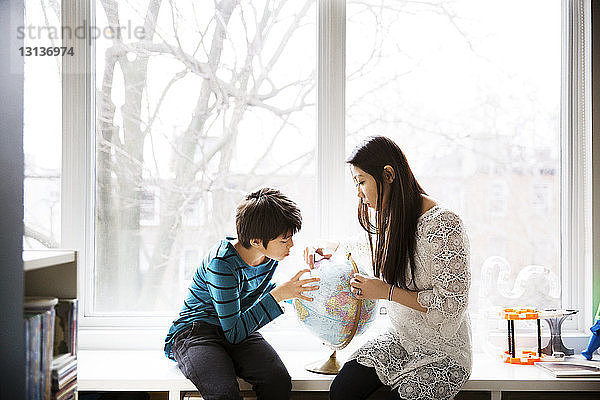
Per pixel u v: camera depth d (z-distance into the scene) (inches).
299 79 97.3
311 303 77.6
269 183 97.5
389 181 76.8
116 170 96.6
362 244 85.4
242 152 97.3
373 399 87.5
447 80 97.7
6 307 58.7
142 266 97.0
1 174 62.2
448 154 97.7
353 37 97.2
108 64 96.3
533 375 82.0
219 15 97.0
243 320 78.1
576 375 80.3
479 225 97.9
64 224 95.0
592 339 88.8
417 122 97.7
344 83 96.3
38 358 59.9
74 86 94.7
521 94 97.4
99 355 90.8
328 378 79.4
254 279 82.4
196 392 87.1
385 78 97.5
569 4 97.7
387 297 74.9
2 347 57.9
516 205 98.0
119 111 96.5
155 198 96.9
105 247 96.6
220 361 75.5
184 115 97.0
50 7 95.3
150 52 96.7
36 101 95.5
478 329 93.0
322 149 96.6
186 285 97.3
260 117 97.3
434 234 74.0
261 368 77.3
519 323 93.3
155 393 92.8
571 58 97.6
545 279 97.0
